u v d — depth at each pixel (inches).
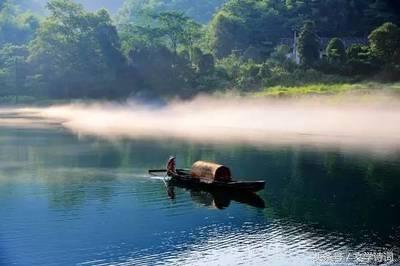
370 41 7588.6
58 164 2775.6
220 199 2092.8
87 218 1830.7
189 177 2285.9
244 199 2102.6
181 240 1630.2
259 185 2144.4
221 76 7288.4
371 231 1722.4
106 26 7416.3
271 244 1601.9
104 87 7101.4
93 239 1631.4
